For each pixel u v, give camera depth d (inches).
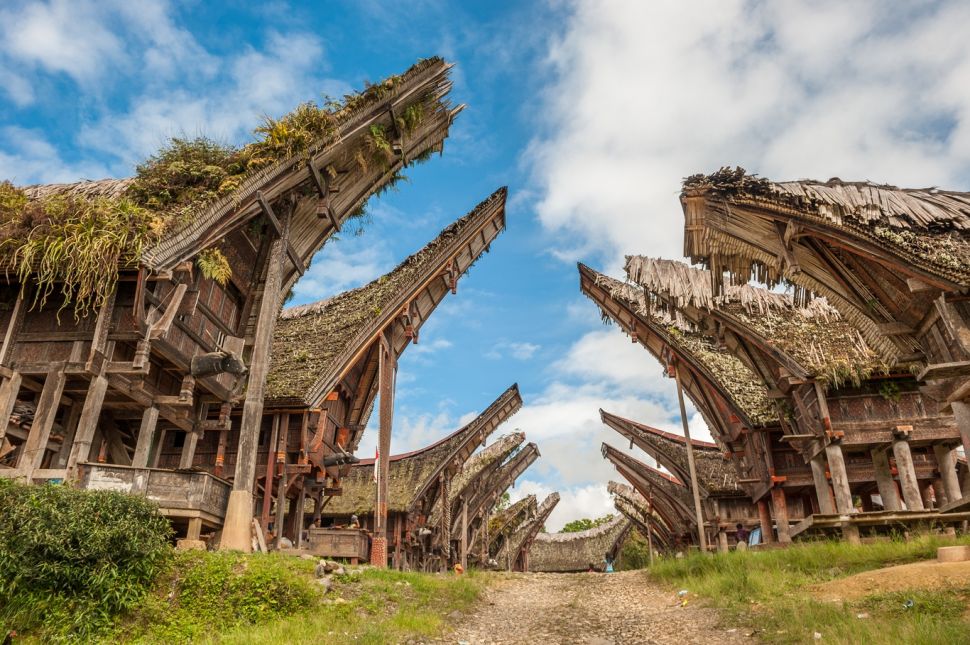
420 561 1206.3
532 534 1910.7
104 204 452.8
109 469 410.3
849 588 308.8
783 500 730.8
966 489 719.7
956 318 361.4
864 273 423.8
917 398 615.5
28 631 291.3
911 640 220.4
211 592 341.7
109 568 320.5
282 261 582.2
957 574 286.8
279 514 612.1
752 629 285.3
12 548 302.2
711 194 434.0
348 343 710.5
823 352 631.8
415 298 819.4
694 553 538.6
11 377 434.6
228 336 569.3
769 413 751.1
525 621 390.9
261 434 658.8
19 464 402.9
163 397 489.4
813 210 397.7
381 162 703.7
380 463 730.2
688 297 679.1
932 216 399.9
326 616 339.3
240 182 527.8
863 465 719.1
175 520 427.8
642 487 1283.2
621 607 421.4
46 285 455.2
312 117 593.3
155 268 445.7
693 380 900.6
